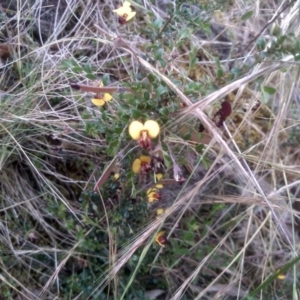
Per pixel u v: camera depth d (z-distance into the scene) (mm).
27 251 209
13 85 218
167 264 220
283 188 214
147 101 166
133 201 202
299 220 246
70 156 220
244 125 240
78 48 223
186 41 234
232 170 229
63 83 216
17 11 218
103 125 181
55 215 214
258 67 178
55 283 214
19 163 221
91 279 209
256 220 237
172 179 194
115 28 231
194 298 215
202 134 178
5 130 207
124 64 216
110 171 183
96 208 204
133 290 211
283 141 244
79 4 232
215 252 221
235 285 228
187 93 172
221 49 252
